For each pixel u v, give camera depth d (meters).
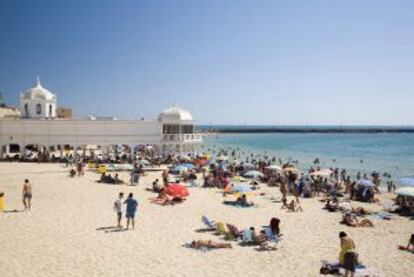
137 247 18.73
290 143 141.75
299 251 19.06
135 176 38.28
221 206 29.62
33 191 32.94
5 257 16.72
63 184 36.94
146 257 17.38
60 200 29.48
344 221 25.19
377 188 40.72
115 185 37.44
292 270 16.39
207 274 15.60
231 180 43.38
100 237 20.16
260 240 19.69
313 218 26.62
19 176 41.34
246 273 15.88
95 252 17.78
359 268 16.58
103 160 56.16
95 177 41.97
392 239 21.95
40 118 61.69
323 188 39.00
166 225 23.11
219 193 35.28
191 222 24.06
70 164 51.50
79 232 20.94
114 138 60.19
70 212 25.53
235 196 33.75
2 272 15.03
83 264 16.22
